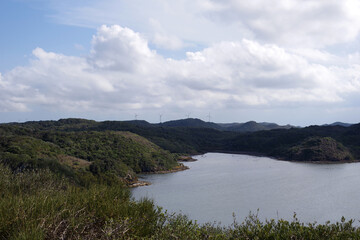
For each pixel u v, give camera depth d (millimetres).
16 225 6375
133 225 7090
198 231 7301
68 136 114875
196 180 89000
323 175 96375
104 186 9789
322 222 47594
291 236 6703
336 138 166875
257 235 7188
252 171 106438
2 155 44812
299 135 183250
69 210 7145
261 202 61562
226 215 51156
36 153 74750
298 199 63875
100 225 7340
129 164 105562
